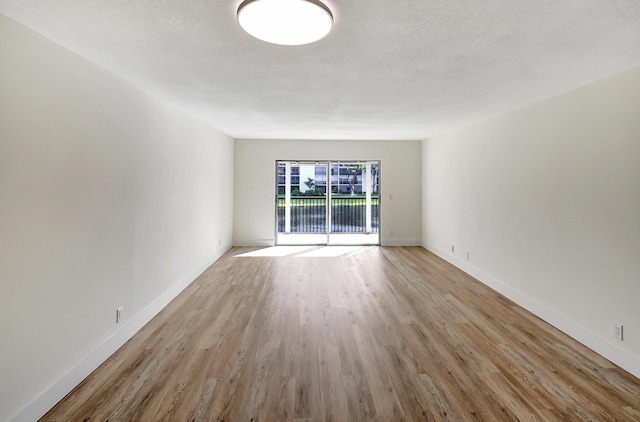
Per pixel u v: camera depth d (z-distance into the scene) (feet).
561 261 10.53
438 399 7.13
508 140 13.48
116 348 9.20
